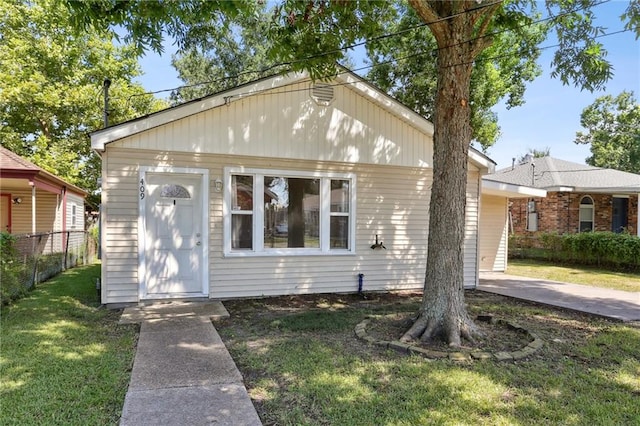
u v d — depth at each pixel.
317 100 7.71
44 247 9.96
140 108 20.34
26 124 18.86
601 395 3.37
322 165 7.84
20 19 17.48
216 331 5.15
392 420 2.88
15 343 4.44
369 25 5.78
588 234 13.16
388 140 8.29
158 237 6.87
